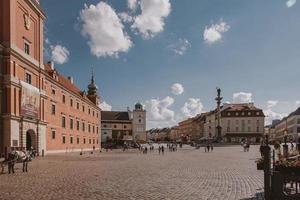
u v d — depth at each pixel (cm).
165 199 1290
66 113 6762
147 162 3550
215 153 5828
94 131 9475
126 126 15875
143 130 16262
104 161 3769
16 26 4353
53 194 1414
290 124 15750
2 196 1373
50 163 3403
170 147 8012
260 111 14088
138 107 16375
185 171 2444
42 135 5022
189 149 8612
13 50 4175
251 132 13988
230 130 14138
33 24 4931
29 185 1700
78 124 7731
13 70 4222
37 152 4828
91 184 1728
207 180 1877
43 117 5122
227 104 15100
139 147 9831
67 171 2492
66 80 8081
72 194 1412
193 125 19850
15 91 4228
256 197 1323
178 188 1569
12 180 1919
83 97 8212
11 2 4191
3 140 4019
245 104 14750
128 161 3766
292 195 1240
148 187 1606
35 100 4769
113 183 1762
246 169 2584
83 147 8162
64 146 6638
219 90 10944
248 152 6091
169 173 2298
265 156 1291
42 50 5203
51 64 6869
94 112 9506
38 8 5028
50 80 5722
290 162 1399
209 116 16012
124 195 1381
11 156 2405
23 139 4344
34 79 4897
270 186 1279
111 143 12188
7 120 4050
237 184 1700
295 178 1245
